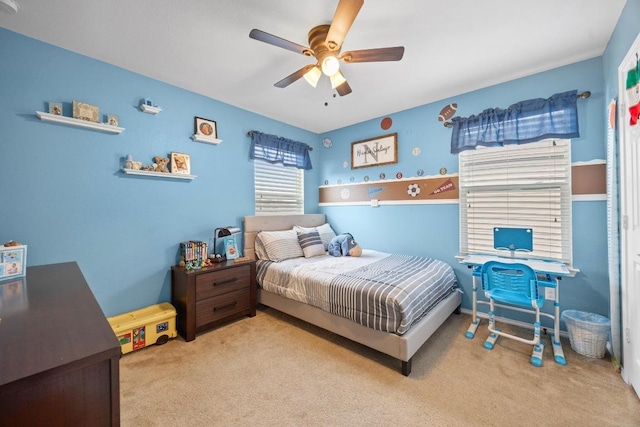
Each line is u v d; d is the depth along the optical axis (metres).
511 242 2.56
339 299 2.17
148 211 2.55
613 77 1.95
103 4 1.63
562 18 1.80
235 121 3.26
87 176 2.20
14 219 1.89
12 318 0.94
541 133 2.43
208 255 2.98
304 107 3.32
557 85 2.41
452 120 2.95
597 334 2.00
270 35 1.60
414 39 2.01
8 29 1.86
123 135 2.38
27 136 1.93
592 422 1.43
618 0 1.65
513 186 2.66
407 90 2.86
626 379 1.73
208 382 1.80
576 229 2.37
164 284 2.65
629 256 1.71
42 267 1.79
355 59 1.80
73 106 2.08
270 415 1.51
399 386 1.75
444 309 2.45
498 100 2.71
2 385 0.56
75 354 0.69
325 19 1.78
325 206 4.35
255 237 3.35
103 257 2.29
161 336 2.30
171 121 2.69
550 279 2.15
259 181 3.61
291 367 1.97
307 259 3.15
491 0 1.64
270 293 2.89
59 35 1.93
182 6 1.66
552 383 1.75
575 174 2.36
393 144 3.49
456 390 1.70
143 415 1.51
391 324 1.87
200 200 2.94
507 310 2.71
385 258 3.12
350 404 1.59
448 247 3.08
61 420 0.66
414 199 3.33
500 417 1.48
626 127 1.72
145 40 2.00
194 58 2.24
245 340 2.38
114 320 2.25
